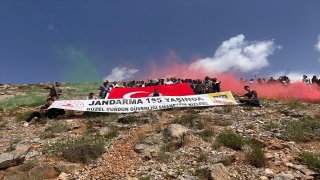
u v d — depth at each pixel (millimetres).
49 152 8508
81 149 8391
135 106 15086
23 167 7508
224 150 8273
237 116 12430
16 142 10055
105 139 9602
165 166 7355
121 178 6750
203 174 6648
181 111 14539
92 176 6984
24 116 15016
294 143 8891
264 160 7340
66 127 11805
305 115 12203
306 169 6953
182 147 8586
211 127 10508
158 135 9727
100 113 14891
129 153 8414
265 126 10656
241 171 6965
